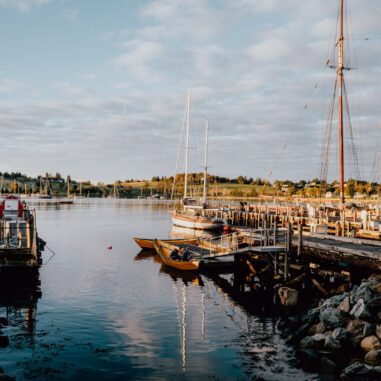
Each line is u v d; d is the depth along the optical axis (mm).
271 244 24188
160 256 34312
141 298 21578
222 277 27312
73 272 27984
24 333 15719
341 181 40250
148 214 99938
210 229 59625
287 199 45312
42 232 53812
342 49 40844
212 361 13461
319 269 20766
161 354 14000
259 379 12125
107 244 42906
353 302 15281
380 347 12539
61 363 13008
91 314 18422
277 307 20078
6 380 11055
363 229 27641
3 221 28234
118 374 12328
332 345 13156
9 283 23562
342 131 40625
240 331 16547
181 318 18234
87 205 154250
